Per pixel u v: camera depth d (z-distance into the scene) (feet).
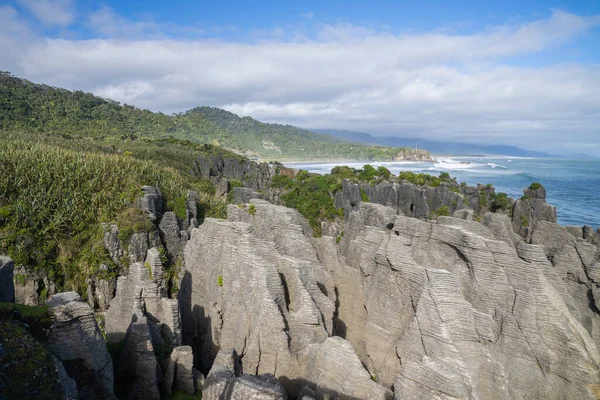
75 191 145.38
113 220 140.87
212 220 86.17
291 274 70.54
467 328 57.31
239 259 73.92
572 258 77.36
